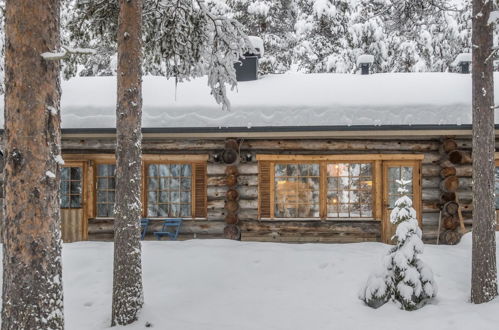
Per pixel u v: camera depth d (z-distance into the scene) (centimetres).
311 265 801
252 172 1019
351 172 1021
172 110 970
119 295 605
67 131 952
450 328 569
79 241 1012
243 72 1155
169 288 720
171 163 1040
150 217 1041
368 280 671
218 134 957
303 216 1023
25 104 385
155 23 756
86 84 1122
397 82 1063
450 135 983
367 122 922
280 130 933
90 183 1033
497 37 1504
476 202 654
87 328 602
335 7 1966
